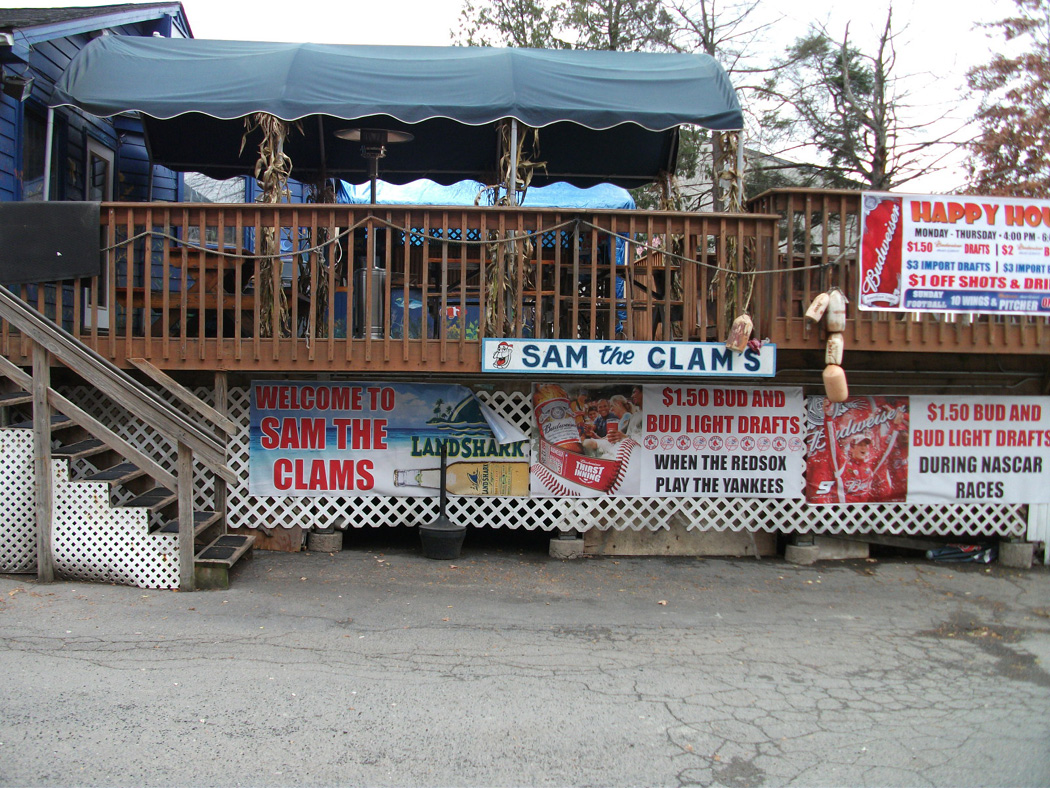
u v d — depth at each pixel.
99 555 6.91
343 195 13.53
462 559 8.42
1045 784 4.24
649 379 8.63
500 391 8.53
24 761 4.02
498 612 6.80
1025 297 8.30
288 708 4.77
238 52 9.30
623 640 6.28
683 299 8.02
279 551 8.40
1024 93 18.33
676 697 5.23
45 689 4.83
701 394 8.63
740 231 8.00
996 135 18.38
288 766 4.11
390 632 6.19
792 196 8.14
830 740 4.71
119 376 6.86
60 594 6.61
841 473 8.80
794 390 8.72
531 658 5.79
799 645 6.37
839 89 22.16
